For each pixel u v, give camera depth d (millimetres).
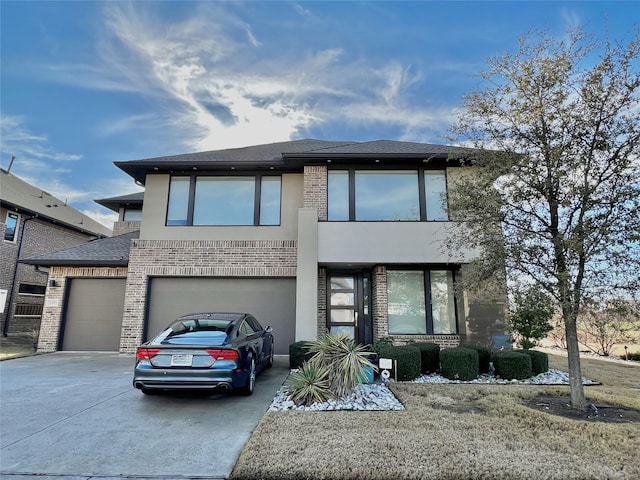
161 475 3391
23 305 17906
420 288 10750
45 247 19375
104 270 11672
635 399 5922
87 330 11430
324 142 16281
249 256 11117
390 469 3404
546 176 5742
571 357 5672
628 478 3256
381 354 7777
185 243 11211
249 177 11781
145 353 5770
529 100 5949
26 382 7203
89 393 6383
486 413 5215
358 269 11469
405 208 10789
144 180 12312
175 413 5293
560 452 3807
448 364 7754
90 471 3461
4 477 3340
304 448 3877
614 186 5391
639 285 5125
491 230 6164
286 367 9086
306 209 10250
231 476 3352
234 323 6926
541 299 5617
